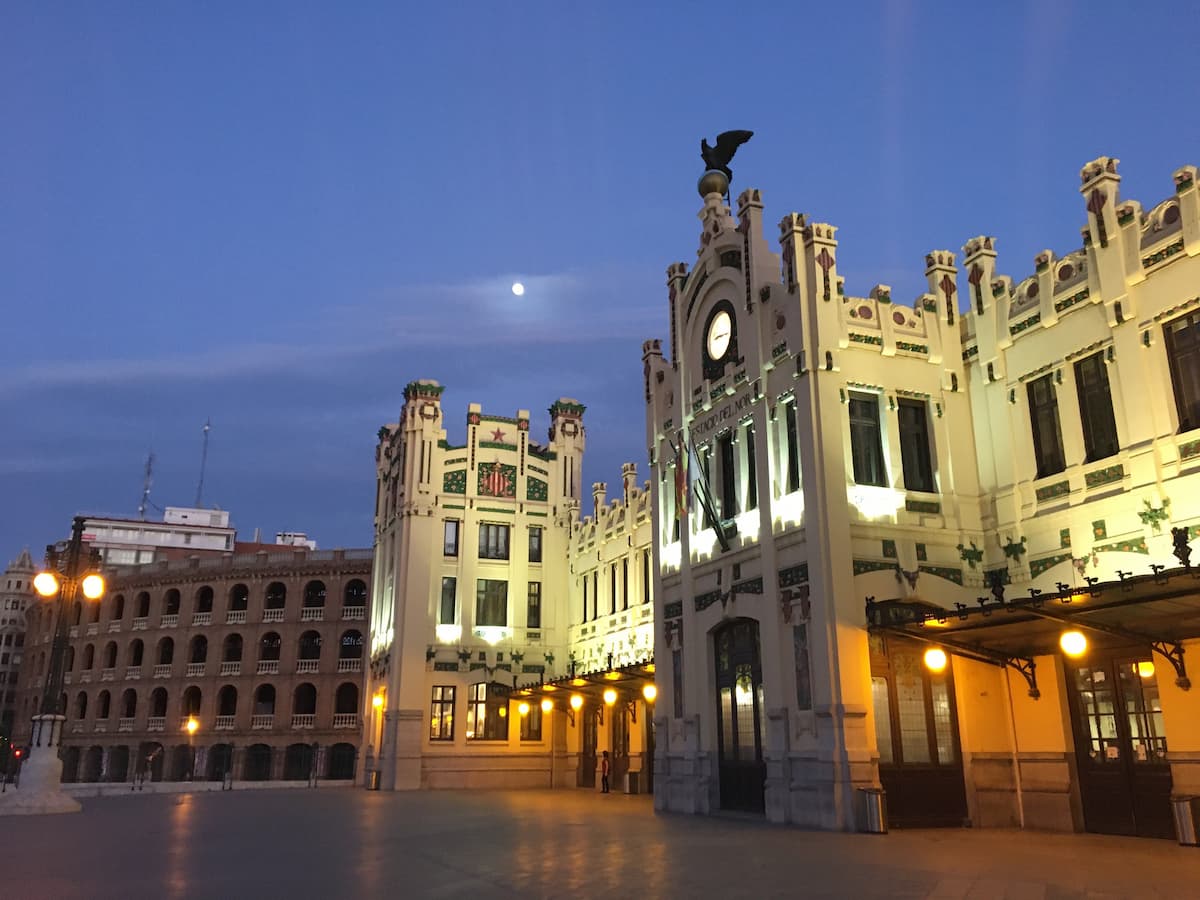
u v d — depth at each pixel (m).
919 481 23.11
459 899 11.41
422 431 47.38
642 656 38.66
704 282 28.48
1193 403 18.23
